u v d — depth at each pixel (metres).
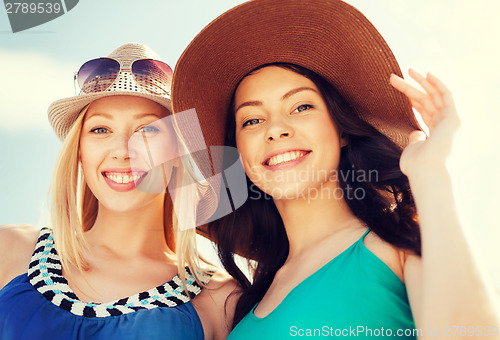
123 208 2.13
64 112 2.22
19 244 2.15
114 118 2.13
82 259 2.11
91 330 1.90
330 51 2.01
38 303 1.93
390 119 2.00
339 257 1.76
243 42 2.05
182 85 2.11
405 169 1.59
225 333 2.12
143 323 1.94
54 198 2.15
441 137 1.53
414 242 1.64
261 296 2.06
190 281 2.15
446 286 1.38
